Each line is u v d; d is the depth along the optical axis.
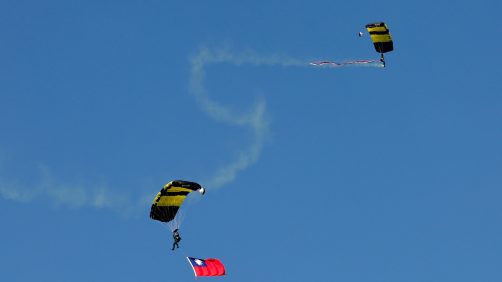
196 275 179.62
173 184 174.12
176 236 180.62
